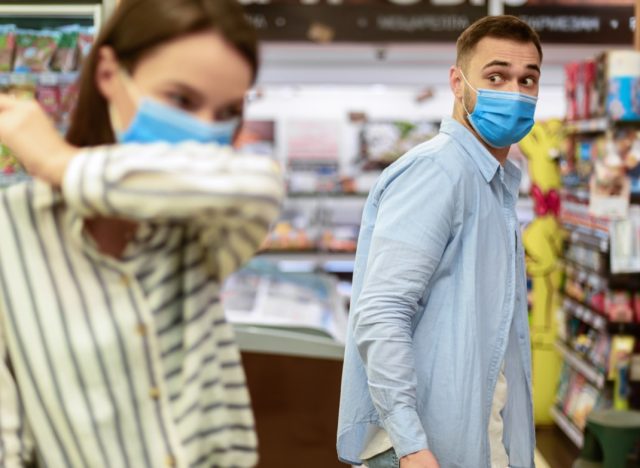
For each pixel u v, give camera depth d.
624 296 4.75
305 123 7.68
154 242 1.08
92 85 1.06
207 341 1.11
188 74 0.97
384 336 2.02
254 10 6.30
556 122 5.64
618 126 4.61
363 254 2.30
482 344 2.12
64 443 1.07
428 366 2.12
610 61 4.61
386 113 7.85
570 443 5.34
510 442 2.24
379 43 6.34
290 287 4.19
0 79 3.95
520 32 2.30
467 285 2.11
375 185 2.28
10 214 1.05
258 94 7.49
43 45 3.98
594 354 5.01
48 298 1.05
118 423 1.06
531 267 5.66
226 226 1.04
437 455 2.10
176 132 0.99
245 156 0.99
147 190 0.92
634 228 4.65
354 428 2.29
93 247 1.05
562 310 5.58
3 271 1.05
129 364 1.06
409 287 2.04
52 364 1.05
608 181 4.64
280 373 3.32
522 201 7.23
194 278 1.10
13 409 1.08
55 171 0.95
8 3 3.58
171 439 1.07
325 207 7.37
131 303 1.06
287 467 3.34
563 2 6.29
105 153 0.94
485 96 2.27
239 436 1.19
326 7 6.32
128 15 1.00
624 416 4.41
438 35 6.32
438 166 2.11
